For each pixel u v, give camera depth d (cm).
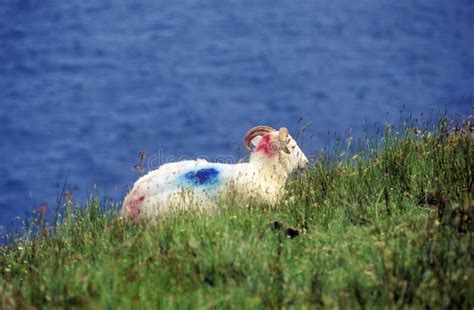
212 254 1922
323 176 2562
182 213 2283
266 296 1716
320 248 2027
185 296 1748
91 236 2312
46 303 1811
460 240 1942
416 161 2573
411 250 1908
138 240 2125
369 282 1806
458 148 2627
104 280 1814
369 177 2516
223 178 2455
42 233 2419
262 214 2308
